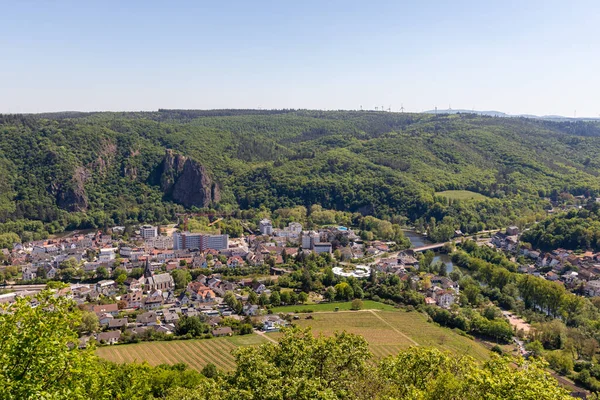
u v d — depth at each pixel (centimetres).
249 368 6366
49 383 4869
